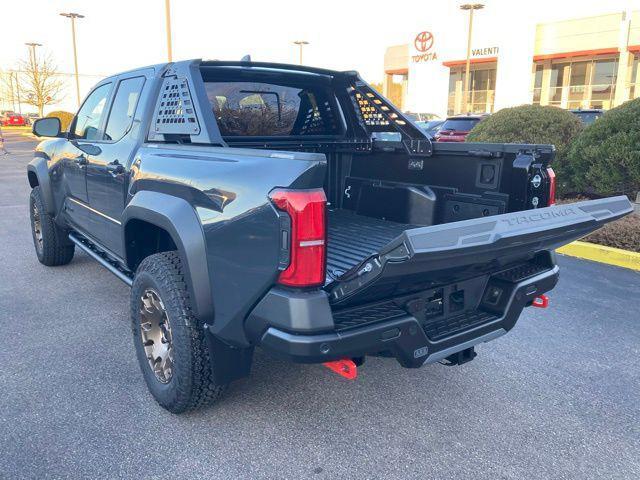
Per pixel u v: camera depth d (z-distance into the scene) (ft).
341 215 15.75
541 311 16.63
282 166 8.18
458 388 12.03
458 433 10.36
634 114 24.70
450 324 9.94
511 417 10.93
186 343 9.73
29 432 10.06
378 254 7.78
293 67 13.34
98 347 13.62
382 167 14.96
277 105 14.11
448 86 141.28
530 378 12.51
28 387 11.64
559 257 23.08
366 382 12.19
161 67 12.43
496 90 130.41
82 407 10.92
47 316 15.62
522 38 124.67
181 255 9.57
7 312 15.92
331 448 9.82
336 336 8.07
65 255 20.08
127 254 12.29
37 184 20.10
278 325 8.17
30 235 25.75
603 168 25.62
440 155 13.37
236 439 10.01
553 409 11.25
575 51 119.24
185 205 9.78
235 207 8.66
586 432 10.48
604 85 121.70
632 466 9.53
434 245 7.53
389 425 10.56
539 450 9.91
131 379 12.07
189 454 9.56
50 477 8.91
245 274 8.56
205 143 10.57
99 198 14.14
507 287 10.41
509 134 29.30
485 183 12.40
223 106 13.07
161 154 11.13
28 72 187.42
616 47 113.60
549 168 11.53
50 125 16.88
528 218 8.79
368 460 9.52
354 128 15.64
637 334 14.96
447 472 9.26
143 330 11.14
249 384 11.94
